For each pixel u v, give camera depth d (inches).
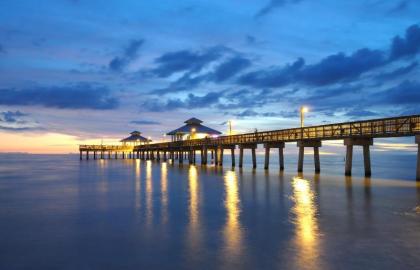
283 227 555.5
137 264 408.2
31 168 2682.1
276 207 725.3
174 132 3036.4
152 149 3705.7
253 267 392.5
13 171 2268.7
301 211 678.5
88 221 625.3
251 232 529.3
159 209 727.1
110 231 551.5
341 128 1302.9
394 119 1097.4
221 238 500.7
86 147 4603.8
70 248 469.1
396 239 478.9
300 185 1096.2
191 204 781.9
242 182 1221.7
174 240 495.5
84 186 1230.3
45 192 1067.9
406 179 1295.5
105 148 4645.7
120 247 470.0
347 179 1268.5
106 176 1691.7
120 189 1102.4
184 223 595.2
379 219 597.9
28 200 895.7
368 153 1282.0
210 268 393.1
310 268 384.2
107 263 413.1
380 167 2694.4
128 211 711.1
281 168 1743.4
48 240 507.5
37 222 623.8
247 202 792.9
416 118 1031.0
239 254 433.1
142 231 546.9
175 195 931.3
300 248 448.8
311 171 1898.4
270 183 1173.1
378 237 489.4
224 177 1446.9
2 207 786.2
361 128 1218.6
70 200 882.1
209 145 2357.3
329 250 438.3
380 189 963.3
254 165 1952.5
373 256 414.6
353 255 419.2
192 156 2738.7
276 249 447.2
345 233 512.4
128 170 2158.0
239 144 1996.8
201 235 518.3
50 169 2479.1
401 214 636.1
